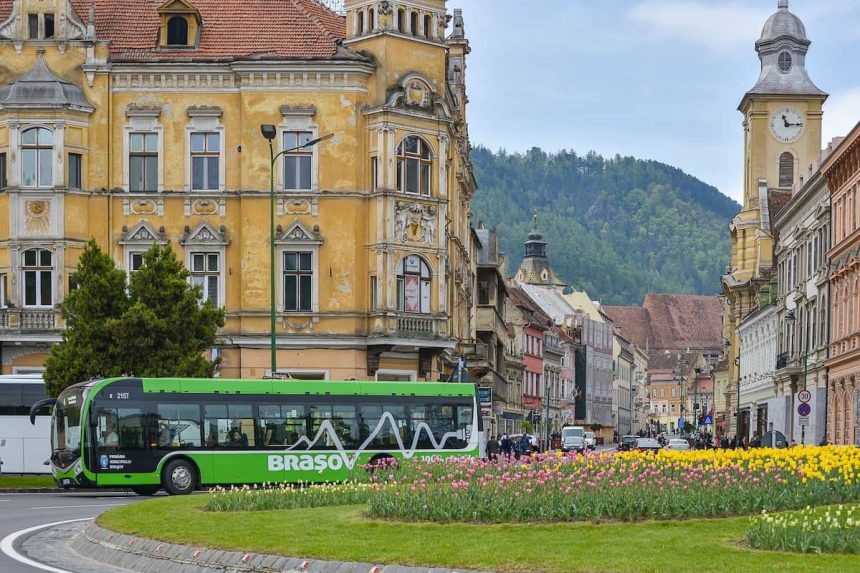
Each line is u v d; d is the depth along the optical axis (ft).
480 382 304.91
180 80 208.03
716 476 95.86
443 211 212.84
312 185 207.21
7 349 205.36
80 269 175.83
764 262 459.73
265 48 209.77
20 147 204.44
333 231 207.10
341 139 207.10
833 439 262.26
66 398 152.05
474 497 89.51
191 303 176.35
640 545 72.69
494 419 374.02
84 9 214.48
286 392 157.48
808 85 469.16
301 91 207.31
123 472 148.97
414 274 209.56
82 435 148.36
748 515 88.22
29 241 203.72
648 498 87.66
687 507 87.20
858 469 102.47
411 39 210.79
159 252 178.29
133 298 175.83
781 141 469.16
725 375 548.31
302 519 93.15
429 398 164.96
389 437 161.79
